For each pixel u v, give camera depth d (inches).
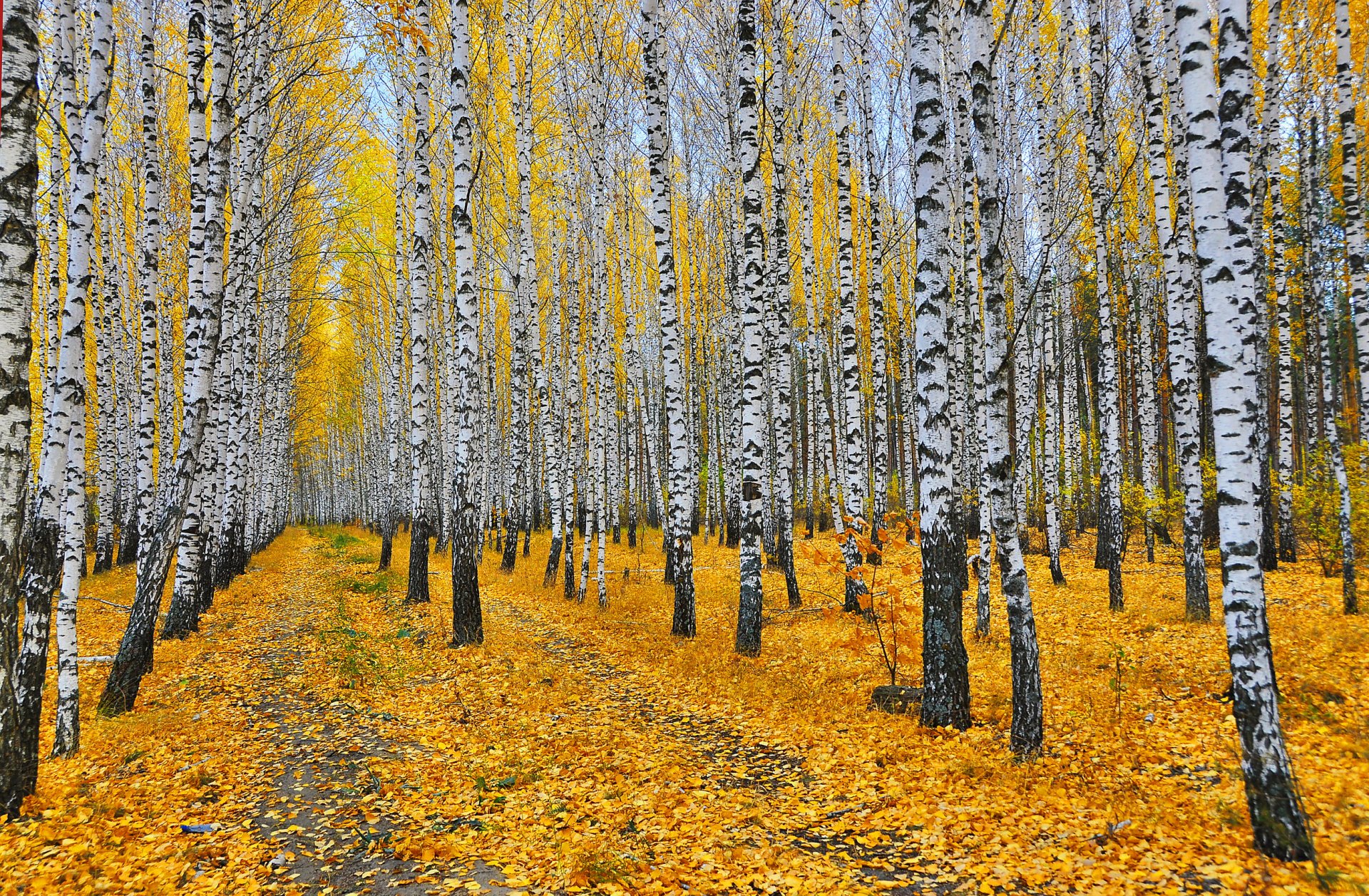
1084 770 216.4
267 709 320.8
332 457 2265.0
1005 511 240.5
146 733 281.6
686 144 812.6
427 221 556.7
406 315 850.8
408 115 747.4
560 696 332.2
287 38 550.3
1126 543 761.6
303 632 489.7
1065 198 589.6
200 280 345.4
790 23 606.2
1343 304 947.3
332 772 245.0
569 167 762.2
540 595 631.8
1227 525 166.4
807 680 344.5
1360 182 475.8
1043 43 561.3
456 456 454.0
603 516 591.8
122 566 810.2
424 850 185.2
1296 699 255.6
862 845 185.6
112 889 163.6
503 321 1155.3
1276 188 616.7
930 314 261.9
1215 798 190.2
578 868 173.3
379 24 429.1
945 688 263.9
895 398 1128.8
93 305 906.7
